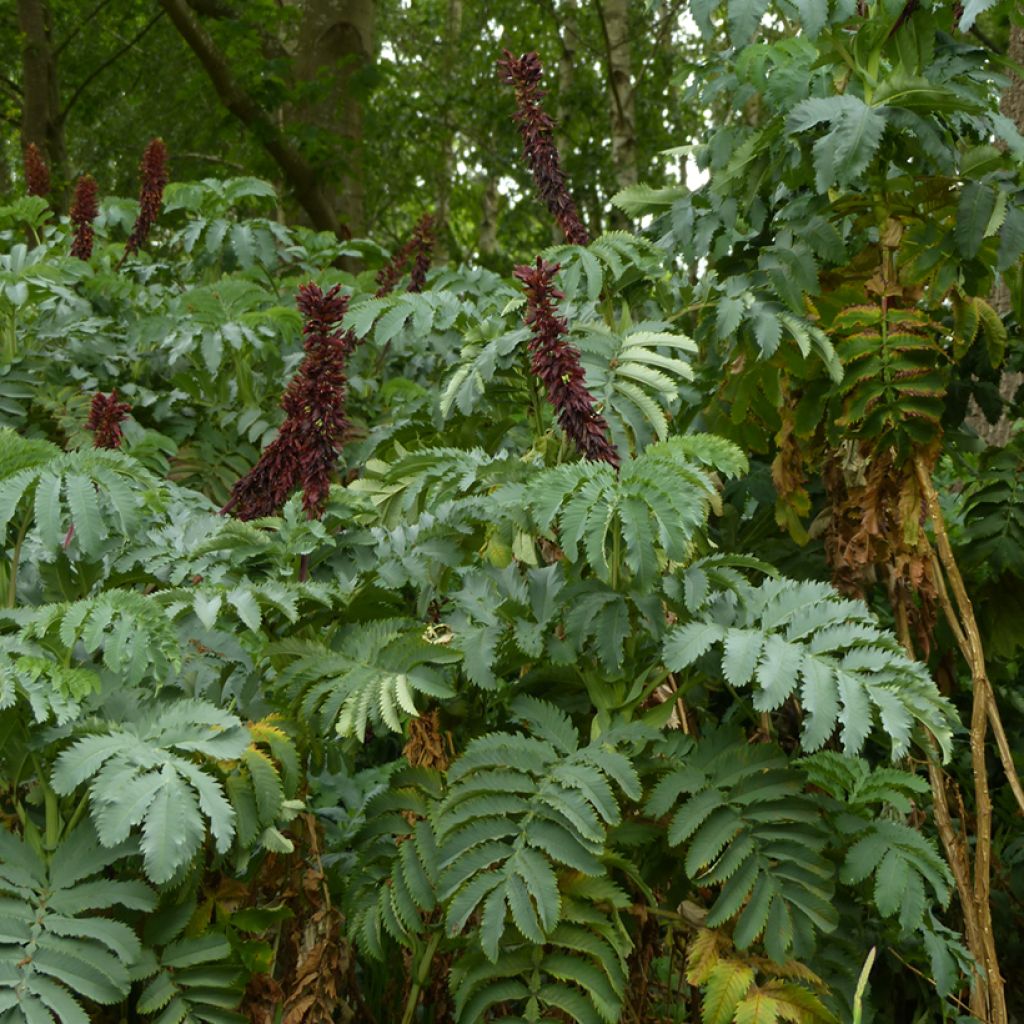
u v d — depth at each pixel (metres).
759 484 3.65
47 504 2.28
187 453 4.40
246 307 4.50
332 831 2.91
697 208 3.34
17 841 2.03
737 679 2.14
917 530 2.88
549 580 2.52
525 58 3.19
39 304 4.85
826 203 3.10
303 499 2.57
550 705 2.35
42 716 1.96
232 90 9.12
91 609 2.11
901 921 2.19
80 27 12.94
